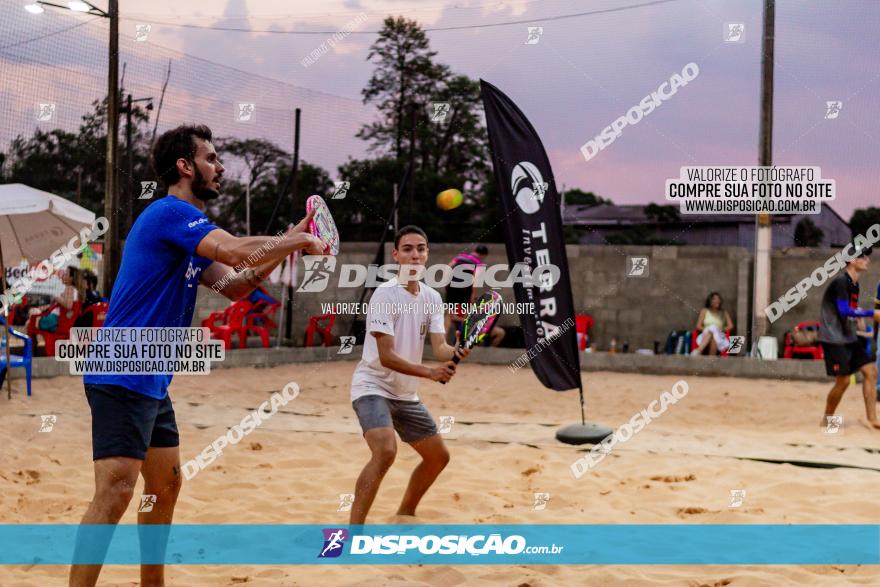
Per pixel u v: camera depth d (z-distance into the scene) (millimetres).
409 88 20203
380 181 19469
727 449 7109
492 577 3947
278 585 3801
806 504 5395
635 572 4031
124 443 3053
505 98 7762
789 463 6469
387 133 20141
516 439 7555
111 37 12367
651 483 5867
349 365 13523
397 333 4660
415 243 4641
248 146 17047
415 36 19812
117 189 12656
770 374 12328
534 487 5789
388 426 4523
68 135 15031
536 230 7730
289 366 13094
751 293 14062
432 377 4410
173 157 3355
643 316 14586
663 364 12812
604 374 12797
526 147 7758
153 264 3148
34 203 11203
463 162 20875
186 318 3340
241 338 13398
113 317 3152
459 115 20609
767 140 13102
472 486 5793
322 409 9297
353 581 3857
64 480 5801
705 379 12281
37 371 10164
